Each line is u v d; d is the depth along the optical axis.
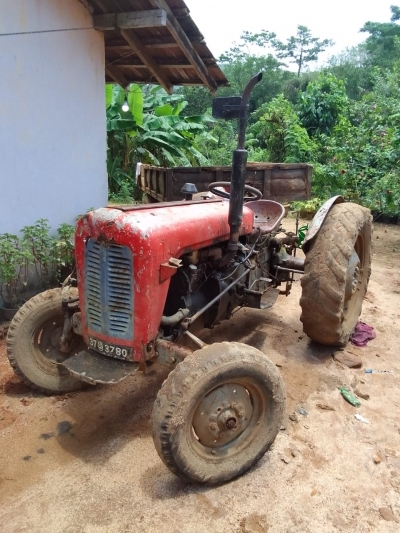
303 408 2.98
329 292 3.27
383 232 8.27
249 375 2.29
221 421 2.30
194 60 4.88
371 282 5.55
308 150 10.42
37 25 4.29
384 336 4.06
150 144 11.27
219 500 2.25
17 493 2.27
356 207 3.70
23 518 2.12
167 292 2.67
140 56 5.30
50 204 4.75
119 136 10.91
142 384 3.25
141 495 2.26
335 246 3.32
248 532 2.07
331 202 3.66
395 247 7.24
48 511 2.16
